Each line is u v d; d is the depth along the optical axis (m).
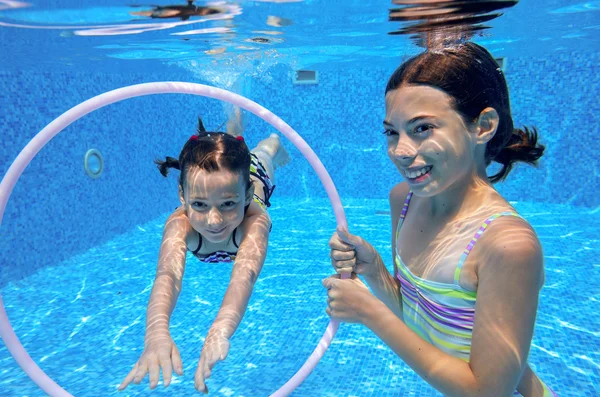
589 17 4.01
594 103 6.22
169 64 6.03
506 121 1.59
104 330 3.68
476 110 1.44
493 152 1.66
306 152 1.95
